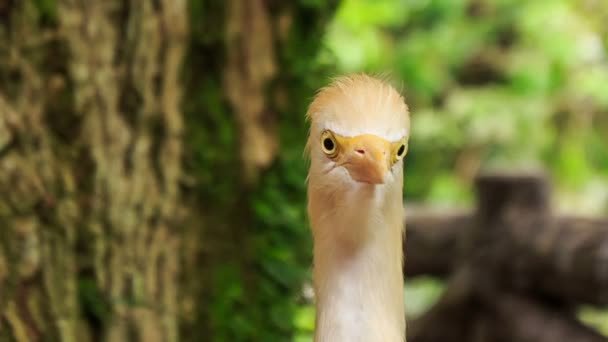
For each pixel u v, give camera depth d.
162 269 2.65
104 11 2.61
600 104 6.32
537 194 3.39
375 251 2.50
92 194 2.62
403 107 2.49
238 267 2.70
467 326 3.50
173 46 2.64
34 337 2.59
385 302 2.51
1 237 2.59
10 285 2.59
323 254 2.51
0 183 2.59
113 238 2.62
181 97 2.66
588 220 3.13
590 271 2.96
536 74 6.02
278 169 2.72
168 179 2.65
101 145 2.62
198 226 2.68
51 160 2.60
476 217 3.51
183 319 2.67
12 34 2.59
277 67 2.71
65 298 2.60
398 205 2.50
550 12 6.03
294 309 2.72
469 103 6.16
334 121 2.48
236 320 2.69
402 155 2.49
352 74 2.53
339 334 2.50
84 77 2.61
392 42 6.33
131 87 2.63
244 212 2.71
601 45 6.16
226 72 2.70
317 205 2.50
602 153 6.54
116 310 2.62
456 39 6.20
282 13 2.71
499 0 6.28
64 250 2.61
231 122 2.70
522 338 3.24
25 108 2.59
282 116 2.72
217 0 2.69
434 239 3.66
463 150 6.47
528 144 6.25
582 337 3.08
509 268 3.33
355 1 5.66
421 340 3.58
